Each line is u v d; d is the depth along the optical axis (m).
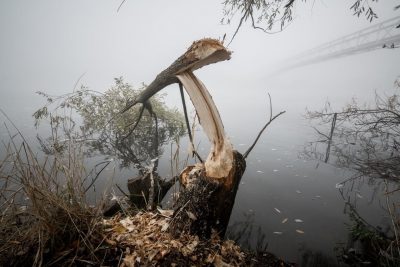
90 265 1.54
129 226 2.08
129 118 7.34
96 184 4.48
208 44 2.43
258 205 3.99
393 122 5.81
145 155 6.49
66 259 1.55
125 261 1.62
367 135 8.53
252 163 6.10
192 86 2.72
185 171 2.66
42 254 1.47
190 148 2.92
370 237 2.89
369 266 2.57
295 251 2.88
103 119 7.58
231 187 2.14
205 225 2.11
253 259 2.14
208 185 2.08
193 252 1.85
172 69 2.87
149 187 3.26
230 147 2.31
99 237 1.76
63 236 1.69
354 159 6.28
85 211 1.83
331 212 3.78
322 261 2.71
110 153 6.53
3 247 1.53
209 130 2.48
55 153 1.93
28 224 1.69
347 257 2.74
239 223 3.47
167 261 1.70
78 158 2.02
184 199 2.24
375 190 4.52
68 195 1.81
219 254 1.95
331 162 6.18
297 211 3.81
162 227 2.14
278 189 4.61
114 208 2.88
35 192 1.69
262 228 3.34
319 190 4.57
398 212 3.68
